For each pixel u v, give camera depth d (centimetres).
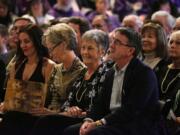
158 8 1617
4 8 1470
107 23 1426
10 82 928
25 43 920
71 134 848
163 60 949
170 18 1252
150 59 959
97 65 909
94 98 888
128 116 810
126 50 832
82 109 898
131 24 1183
